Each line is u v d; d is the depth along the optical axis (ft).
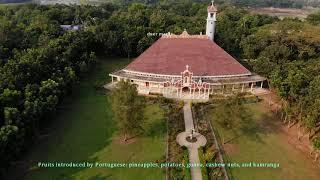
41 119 289.53
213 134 283.59
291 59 446.60
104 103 347.97
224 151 262.26
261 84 389.80
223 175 230.07
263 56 428.97
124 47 504.84
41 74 326.24
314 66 351.25
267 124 310.24
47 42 430.61
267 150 266.36
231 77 377.30
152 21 588.91
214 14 463.01
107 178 225.15
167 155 252.01
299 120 297.74
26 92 277.03
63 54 390.42
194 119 310.86
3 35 416.67
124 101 258.16
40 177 224.74
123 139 277.03
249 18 622.54
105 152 256.93
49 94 294.25
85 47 465.88
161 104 341.21
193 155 252.01
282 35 463.01
